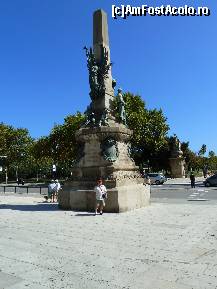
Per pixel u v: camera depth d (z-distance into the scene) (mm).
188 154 92625
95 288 6973
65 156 60469
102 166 20156
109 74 22953
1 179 100250
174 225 14242
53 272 8070
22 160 93500
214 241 11102
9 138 89062
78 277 7680
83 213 18547
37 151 62594
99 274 7859
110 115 22000
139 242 11117
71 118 58406
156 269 8188
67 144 58344
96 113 21781
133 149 62969
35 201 27094
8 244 11125
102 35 22922
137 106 60844
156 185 49969
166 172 80188
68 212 19062
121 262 8828
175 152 73625
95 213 17953
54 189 26344
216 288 6891
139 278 7547
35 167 100000
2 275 7918
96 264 8672
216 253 9633
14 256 9586
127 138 22188
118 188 19000
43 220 16266
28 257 9445
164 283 7199
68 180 21266
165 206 21453
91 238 11844
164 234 12352
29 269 8336
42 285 7203
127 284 7172
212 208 19938
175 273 7871
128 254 9625
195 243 10867
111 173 19891
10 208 21906
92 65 22219
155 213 18125
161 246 10539
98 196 17828
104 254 9656
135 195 20344
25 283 7340
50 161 98250
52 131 59938
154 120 63469
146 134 61188
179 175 73250
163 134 65188
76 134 21703
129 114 57344
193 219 15805
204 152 116125
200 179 68312
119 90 22938
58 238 11938
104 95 21828
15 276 7824
